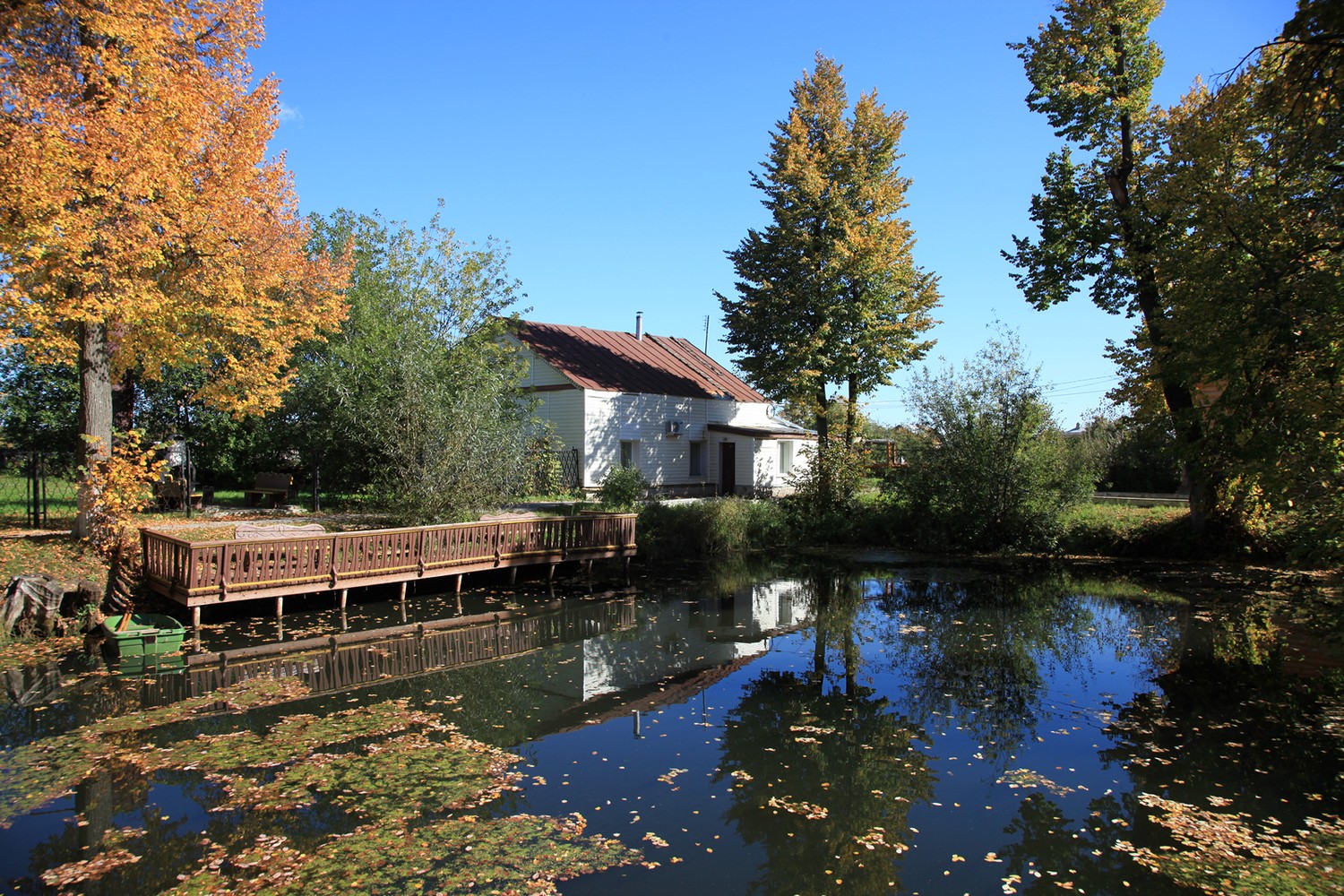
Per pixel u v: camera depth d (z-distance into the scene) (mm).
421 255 24922
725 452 35125
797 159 27969
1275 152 13281
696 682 10805
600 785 7219
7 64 12172
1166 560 20750
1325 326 10977
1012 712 9430
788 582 18953
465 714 9227
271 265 16516
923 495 23422
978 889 5492
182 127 13320
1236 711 9406
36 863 5648
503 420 21812
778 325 28172
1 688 9906
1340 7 8555
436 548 15883
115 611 13016
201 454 25609
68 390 21453
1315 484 10008
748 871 5703
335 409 20938
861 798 7000
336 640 12703
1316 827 6430
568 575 19188
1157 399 20641
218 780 7113
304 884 5375
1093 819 6602
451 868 5621
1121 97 20516
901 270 28953
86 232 11906
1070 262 21797
